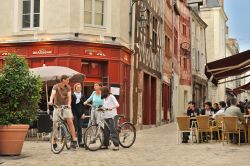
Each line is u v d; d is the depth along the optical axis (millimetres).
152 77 27172
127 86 21750
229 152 11695
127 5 21938
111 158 10219
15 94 10383
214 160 9953
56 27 19547
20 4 20125
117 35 20359
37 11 19922
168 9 31391
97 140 12047
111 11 20312
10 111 10398
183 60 37188
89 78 19953
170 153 11398
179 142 14891
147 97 25859
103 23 20234
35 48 19641
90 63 20000
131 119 22141
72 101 12430
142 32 24125
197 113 17266
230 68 15367
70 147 11945
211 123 15523
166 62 30672
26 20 20047
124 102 21344
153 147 13023
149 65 25781
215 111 18141
